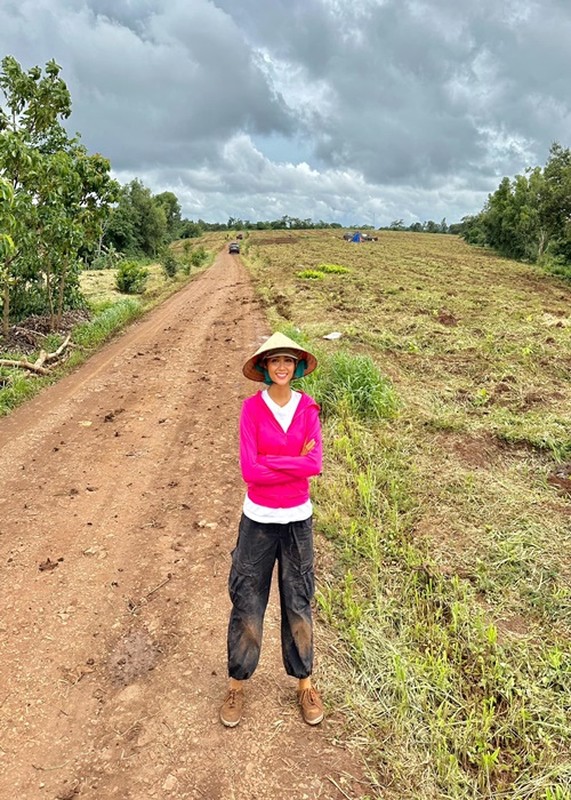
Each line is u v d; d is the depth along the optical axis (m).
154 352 11.37
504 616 3.49
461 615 3.38
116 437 6.62
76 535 4.44
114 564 4.05
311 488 5.01
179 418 7.27
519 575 3.87
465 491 5.06
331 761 2.53
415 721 2.68
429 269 33.09
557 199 35.19
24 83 12.44
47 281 13.33
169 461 5.89
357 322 13.09
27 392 8.39
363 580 3.79
